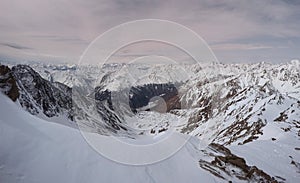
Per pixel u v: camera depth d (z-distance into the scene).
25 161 12.49
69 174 12.66
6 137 13.34
